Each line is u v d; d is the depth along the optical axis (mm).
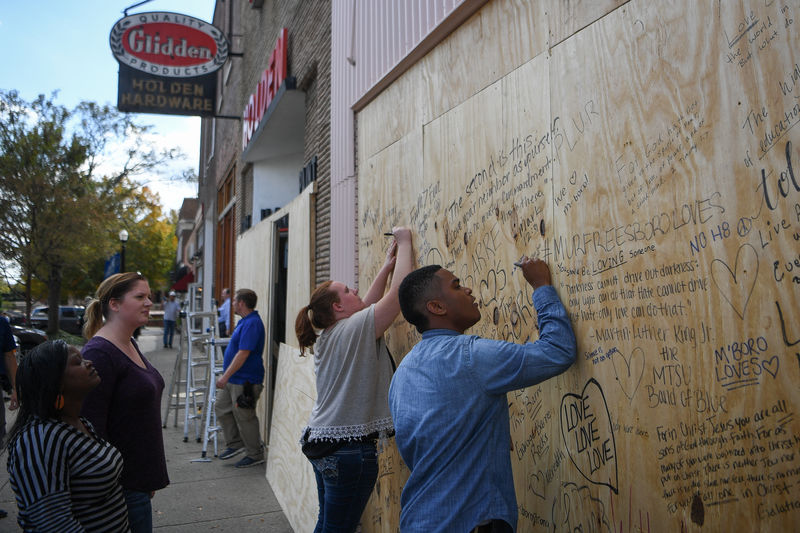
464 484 1862
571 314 2115
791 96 1391
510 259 2480
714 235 1582
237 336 5941
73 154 19859
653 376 1766
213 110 10883
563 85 2182
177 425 7852
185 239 45531
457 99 2975
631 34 1876
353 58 4668
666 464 1714
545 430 2281
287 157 11508
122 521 2234
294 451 4777
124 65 10031
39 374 2006
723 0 1569
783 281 1398
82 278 30703
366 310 3025
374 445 3031
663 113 1750
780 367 1403
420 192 3332
